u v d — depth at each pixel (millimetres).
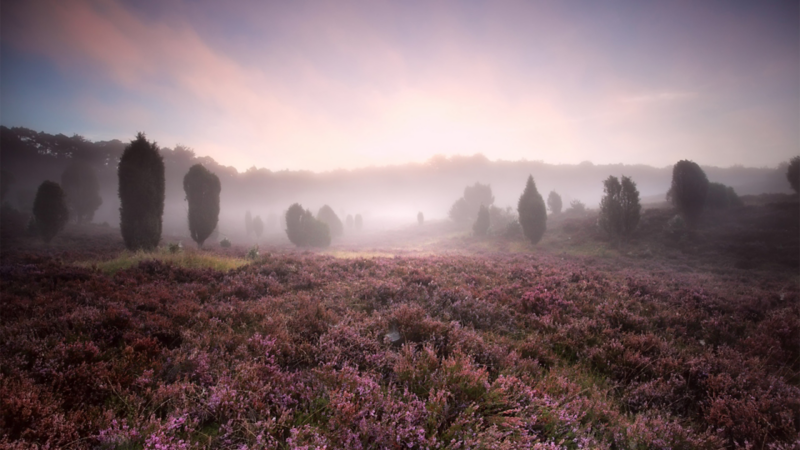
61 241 26250
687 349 5535
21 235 27453
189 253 12750
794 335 6023
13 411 2656
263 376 3670
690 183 26719
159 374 3760
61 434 2547
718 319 7070
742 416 3551
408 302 7195
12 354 3916
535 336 5730
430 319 5527
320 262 12531
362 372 3820
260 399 3188
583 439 2887
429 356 4023
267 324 5277
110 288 7293
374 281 9000
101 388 3295
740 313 7676
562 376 4211
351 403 2963
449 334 5043
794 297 9820
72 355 3879
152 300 6402
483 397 3381
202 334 4867
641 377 4570
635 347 5348
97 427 2764
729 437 3361
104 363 3689
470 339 4910
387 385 3807
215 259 12289
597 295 9195
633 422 3480
